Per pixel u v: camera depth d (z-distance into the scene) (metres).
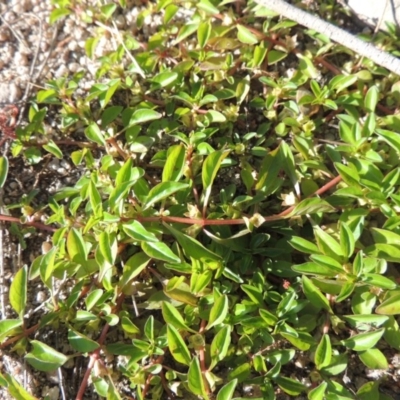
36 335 0.32
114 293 0.31
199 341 0.29
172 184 0.29
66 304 0.30
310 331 0.31
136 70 0.36
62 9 0.38
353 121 0.34
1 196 0.35
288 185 0.34
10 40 0.39
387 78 0.36
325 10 0.39
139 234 0.29
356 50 0.34
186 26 0.36
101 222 0.30
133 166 0.34
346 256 0.29
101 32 0.38
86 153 0.34
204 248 0.30
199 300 0.31
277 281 0.32
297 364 0.31
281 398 0.31
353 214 0.31
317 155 0.34
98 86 0.35
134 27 0.39
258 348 0.30
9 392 0.30
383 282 0.29
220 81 0.36
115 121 0.36
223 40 0.37
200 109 0.36
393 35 0.37
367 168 0.32
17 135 0.35
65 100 0.36
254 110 0.37
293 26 0.38
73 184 0.36
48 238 0.34
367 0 0.38
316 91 0.34
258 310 0.31
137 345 0.29
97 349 0.30
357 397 0.30
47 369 0.28
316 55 0.37
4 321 0.29
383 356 0.29
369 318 0.29
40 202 0.35
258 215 0.30
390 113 0.36
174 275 0.32
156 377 0.30
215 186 0.35
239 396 0.31
